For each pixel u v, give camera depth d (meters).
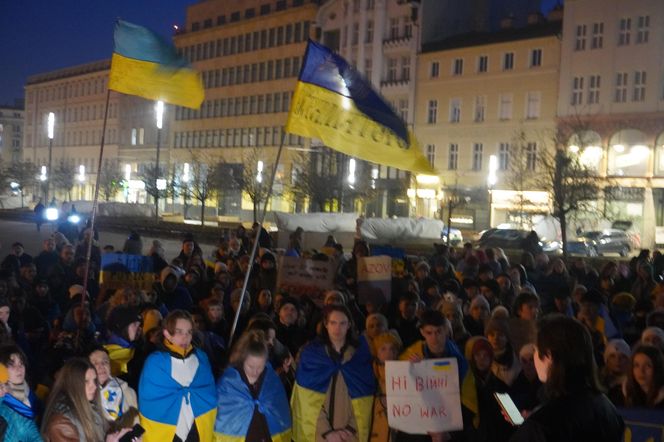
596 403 3.48
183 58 8.45
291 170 72.69
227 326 8.70
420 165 7.57
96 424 4.91
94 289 12.20
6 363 5.04
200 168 74.19
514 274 12.44
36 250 31.70
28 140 119.56
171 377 5.46
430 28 59.94
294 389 5.91
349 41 65.12
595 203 46.97
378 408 5.93
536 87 51.62
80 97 105.81
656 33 46.06
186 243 14.56
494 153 54.16
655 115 46.03
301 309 8.69
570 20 49.56
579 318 8.95
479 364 6.39
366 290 10.40
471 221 54.78
